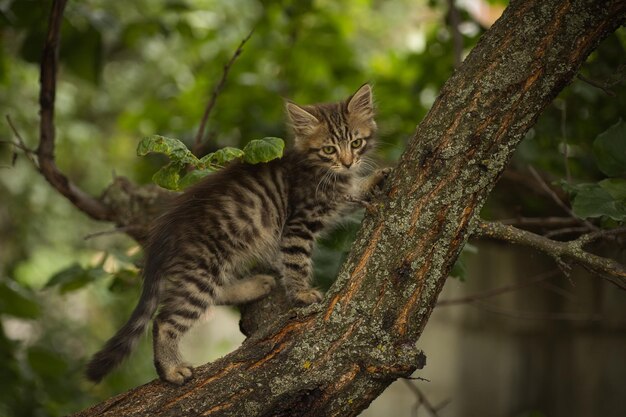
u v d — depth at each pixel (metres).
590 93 6.52
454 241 3.98
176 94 8.62
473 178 3.93
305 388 3.98
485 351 9.60
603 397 8.31
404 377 4.01
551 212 7.41
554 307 8.73
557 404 8.76
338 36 8.16
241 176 5.93
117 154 13.21
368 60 9.66
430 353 10.50
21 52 6.90
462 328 9.92
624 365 8.13
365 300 4.00
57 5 5.86
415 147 4.04
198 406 4.07
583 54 3.87
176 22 8.25
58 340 11.73
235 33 9.10
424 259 3.97
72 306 12.67
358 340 3.98
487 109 3.89
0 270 12.16
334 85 8.52
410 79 8.42
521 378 9.16
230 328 14.30
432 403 10.38
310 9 8.01
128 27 7.74
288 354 4.04
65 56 7.06
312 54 8.23
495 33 3.95
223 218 5.67
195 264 5.51
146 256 5.67
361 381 3.98
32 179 12.15
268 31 8.23
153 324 5.40
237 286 5.60
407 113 7.92
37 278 12.04
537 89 3.88
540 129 7.04
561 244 4.07
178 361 5.22
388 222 4.02
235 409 4.03
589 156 7.11
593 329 8.44
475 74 3.94
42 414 7.09
